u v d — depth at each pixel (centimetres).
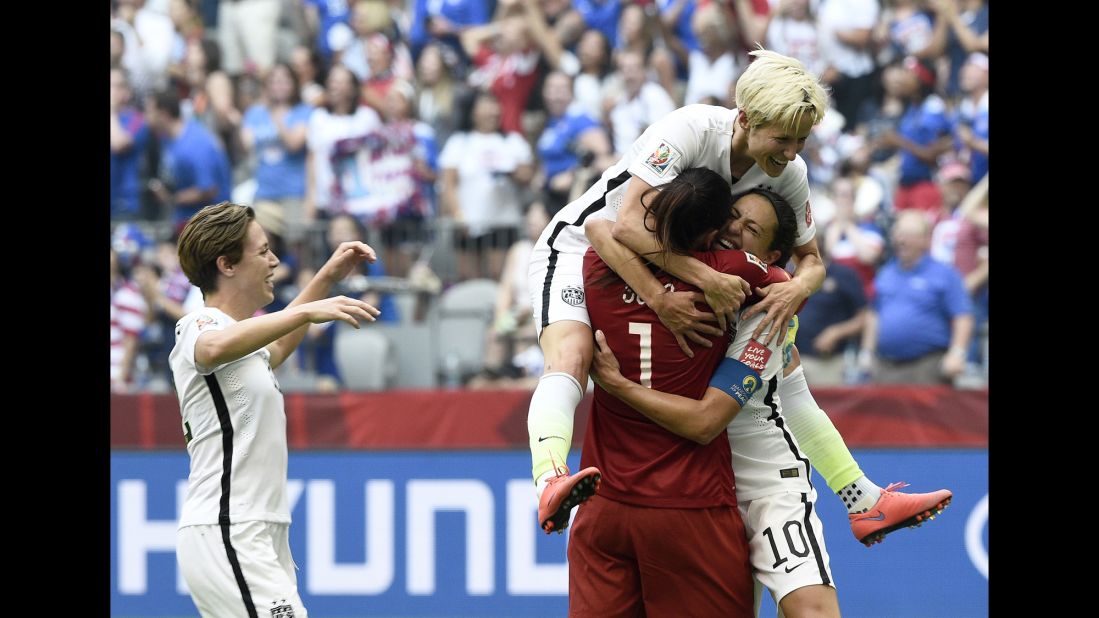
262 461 1346
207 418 1341
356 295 2691
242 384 1341
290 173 2920
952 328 2592
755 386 1270
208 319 1330
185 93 3034
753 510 1341
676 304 1230
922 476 2362
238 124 3000
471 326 2673
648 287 1234
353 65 3000
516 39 2958
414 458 2425
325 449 2433
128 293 2764
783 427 1365
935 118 2814
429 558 2412
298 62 3002
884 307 2608
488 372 2650
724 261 1242
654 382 1257
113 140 2927
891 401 2372
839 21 2898
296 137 2922
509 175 2909
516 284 2705
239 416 1338
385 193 2873
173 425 2452
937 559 2362
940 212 2764
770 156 1227
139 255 2792
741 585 1292
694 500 1264
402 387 2669
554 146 2903
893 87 2864
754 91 1213
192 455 1362
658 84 2936
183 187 2948
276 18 3091
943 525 2364
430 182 2925
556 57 2966
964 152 2791
